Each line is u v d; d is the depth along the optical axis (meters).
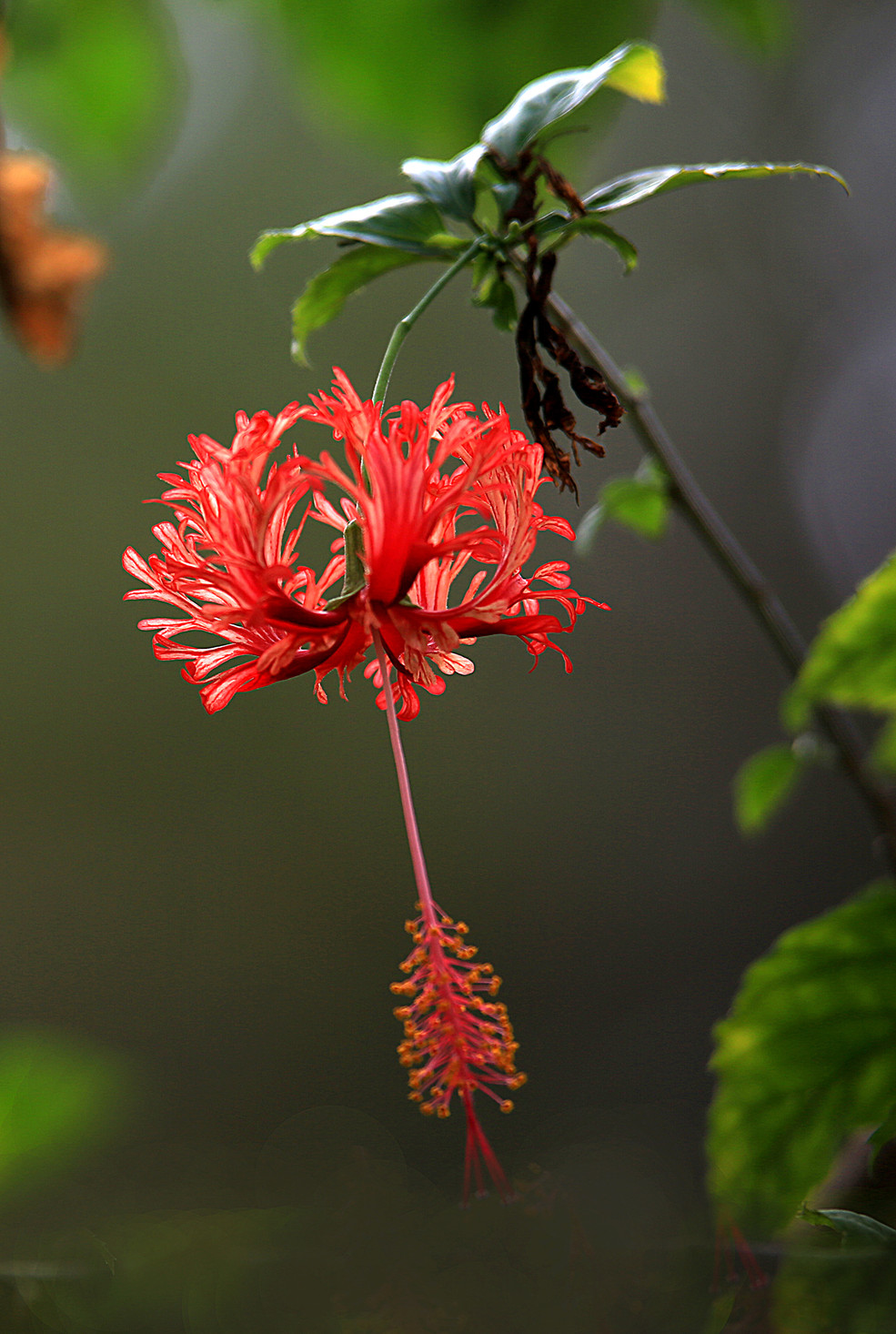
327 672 1.04
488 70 1.10
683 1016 3.60
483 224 1.06
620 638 4.28
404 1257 0.98
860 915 1.01
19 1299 0.97
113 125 1.10
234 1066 3.28
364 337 4.26
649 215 4.37
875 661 1.01
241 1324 0.97
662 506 1.11
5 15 1.06
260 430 1.01
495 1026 1.01
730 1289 0.98
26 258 0.99
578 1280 0.98
